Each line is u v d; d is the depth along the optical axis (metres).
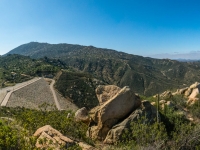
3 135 12.70
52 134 15.38
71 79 142.50
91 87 136.50
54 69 177.12
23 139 12.70
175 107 28.22
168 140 15.09
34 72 165.88
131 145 13.95
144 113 17.97
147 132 15.33
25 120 26.78
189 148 14.02
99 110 19.22
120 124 17.36
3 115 54.56
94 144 17.34
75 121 24.11
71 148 13.44
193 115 25.98
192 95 34.50
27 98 107.19
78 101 123.38
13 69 179.62
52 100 115.62
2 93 104.56
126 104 18.45
